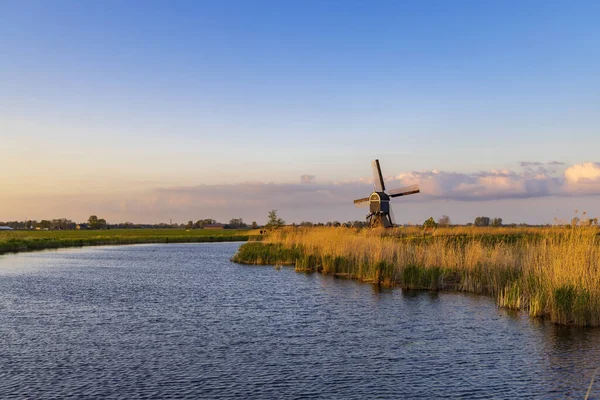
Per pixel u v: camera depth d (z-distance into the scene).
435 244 38.50
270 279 39.50
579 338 20.27
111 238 110.94
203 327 22.69
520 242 39.53
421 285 33.47
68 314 25.67
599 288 22.27
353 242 44.09
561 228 27.34
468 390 14.93
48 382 15.50
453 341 20.11
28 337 20.88
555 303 23.03
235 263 55.38
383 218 73.06
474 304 27.69
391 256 38.06
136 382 15.53
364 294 31.39
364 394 14.64
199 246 98.06
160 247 93.50
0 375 16.14
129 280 39.62
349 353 18.59
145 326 22.88
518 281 28.11
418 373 16.39
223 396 14.46
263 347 19.38
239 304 28.33
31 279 40.41
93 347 19.38
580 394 14.58
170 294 32.09
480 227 52.84
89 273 45.06
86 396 14.37
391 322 23.48
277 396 14.46
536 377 15.95
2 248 75.94
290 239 60.84
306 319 24.27
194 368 16.88
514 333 21.17
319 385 15.34
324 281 37.78
